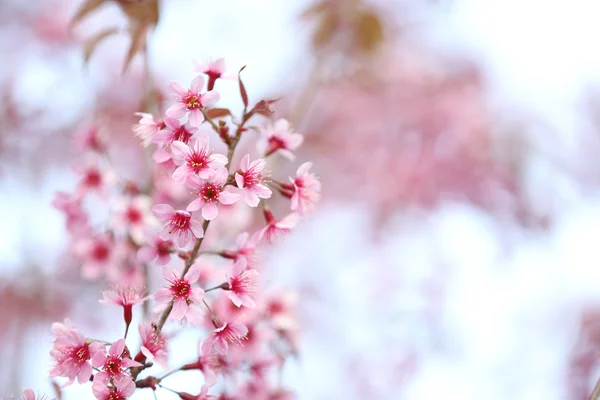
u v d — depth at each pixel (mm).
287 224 3215
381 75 8023
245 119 2980
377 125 8625
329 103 8414
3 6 7742
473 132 8672
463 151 8641
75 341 2725
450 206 8602
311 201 3225
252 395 3502
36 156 7094
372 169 8672
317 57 6492
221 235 3896
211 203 2766
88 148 4238
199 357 2979
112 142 7008
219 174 2762
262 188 2838
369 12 6461
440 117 8672
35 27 7715
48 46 7629
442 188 8664
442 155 8695
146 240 3398
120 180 4172
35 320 6520
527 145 8547
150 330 2805
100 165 4180
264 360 3525
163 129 2930
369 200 8680
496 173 8570
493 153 8617
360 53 6539
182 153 2771
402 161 8711
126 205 4047
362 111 8516
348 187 8688
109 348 2711
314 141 8289
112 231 4023
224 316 3225
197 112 2830
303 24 7359
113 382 2715
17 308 6473
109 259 3986
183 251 3168
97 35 4332
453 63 9172
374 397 7500
